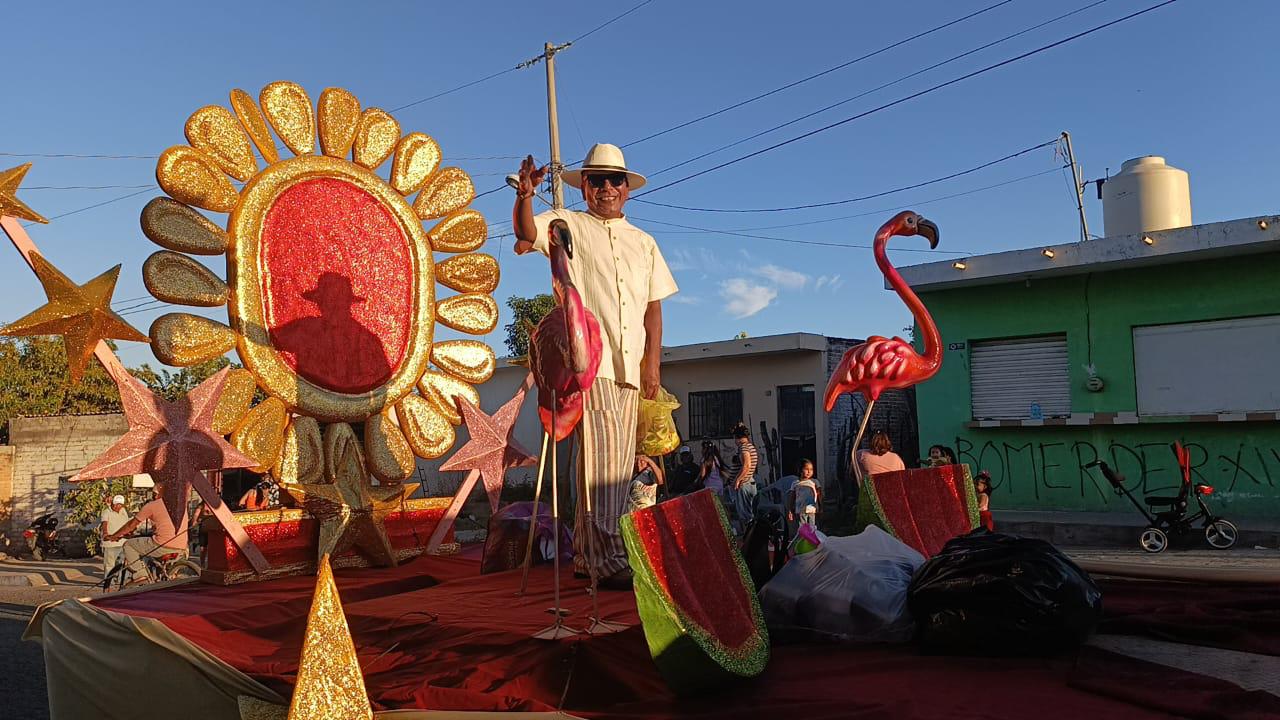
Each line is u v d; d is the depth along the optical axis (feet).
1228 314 47.29
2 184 15.35
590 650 11.00
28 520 68.44
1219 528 41.50
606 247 16.37
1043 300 52.54
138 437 16.17
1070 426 51.65
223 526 17.43
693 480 64.18
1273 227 43.24
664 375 79.82
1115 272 50.57
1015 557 11.30
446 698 10.26
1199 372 48.29
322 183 19.47
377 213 20.34
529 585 16.38
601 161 16.78
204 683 12.01
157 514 28.73
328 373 19.07
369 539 19.36
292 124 19.12
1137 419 49.06
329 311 19.20
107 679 13.19
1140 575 16.62
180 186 17.13
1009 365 54.19
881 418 74.95
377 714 9.97
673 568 10.14
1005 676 10.32
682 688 9.62
